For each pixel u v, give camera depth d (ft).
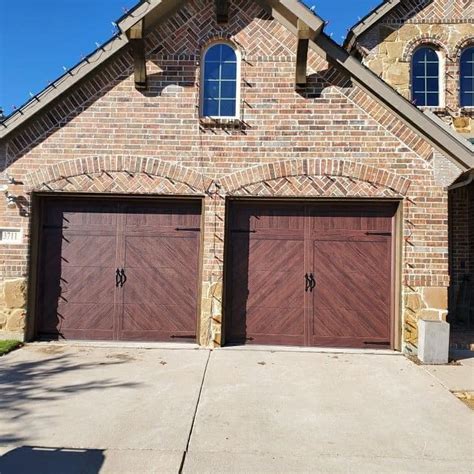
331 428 15.98
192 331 27.66
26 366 22.49
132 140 27.35
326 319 27.37
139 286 27.84
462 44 37.14
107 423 15.93
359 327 27.30
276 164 27.02
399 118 26.78
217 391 19.39
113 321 27.78
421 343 25.02
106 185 27.30
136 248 27.96
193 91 27.45
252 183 27.02
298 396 19.04
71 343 27.14
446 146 25.95
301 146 27.04
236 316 27.53
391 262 27.37
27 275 27.17
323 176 26.91
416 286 26.27
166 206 28.09
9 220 27.35
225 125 27.22
